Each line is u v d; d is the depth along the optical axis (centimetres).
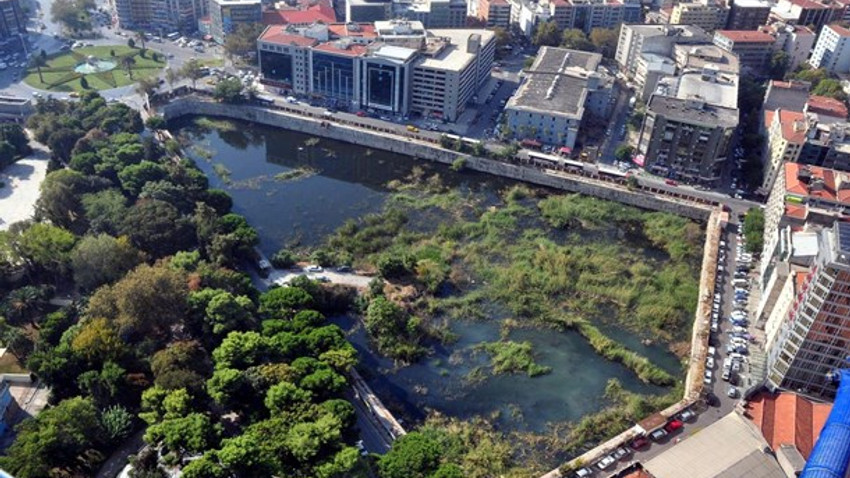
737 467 19075
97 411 19725
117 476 18738
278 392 19512
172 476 18112
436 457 18388
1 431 19625
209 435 18312
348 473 17875
